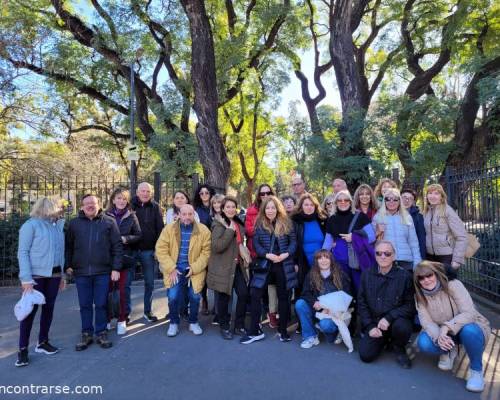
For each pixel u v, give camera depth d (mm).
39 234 4215
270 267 4793
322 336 4883
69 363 4105
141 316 5887
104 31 14750
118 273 4695
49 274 4270
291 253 4777
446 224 4934
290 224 4922
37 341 4840
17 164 14586
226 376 3717
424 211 5254
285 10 16000
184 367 3947
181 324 5438
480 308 5902
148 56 15898
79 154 19984
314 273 4668
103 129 20031
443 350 3680
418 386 3461
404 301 4012
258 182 28750
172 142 15023
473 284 6906
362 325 4316
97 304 4621
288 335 4754
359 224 4773
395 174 8938
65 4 15938
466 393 3322
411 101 13531
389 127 12195
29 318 4137
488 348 4273
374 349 3973
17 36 12039
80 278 4574
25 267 4062
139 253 5621
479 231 6703
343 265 4844
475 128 13109
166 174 14477
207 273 5023
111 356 4277
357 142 10938
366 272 4195
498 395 3273
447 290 3709
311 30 18938
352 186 11008
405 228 4684
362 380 3592
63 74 15820
